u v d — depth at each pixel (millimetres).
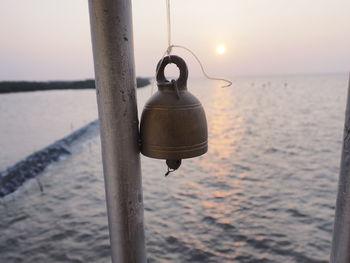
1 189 13789
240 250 8156
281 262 7559
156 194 12617
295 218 9828
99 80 1499
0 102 103625
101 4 1407
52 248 8719
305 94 81375
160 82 1685
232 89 139125
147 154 1673
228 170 15977
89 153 22328
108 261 7938
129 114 1559
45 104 89000
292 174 14789
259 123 33062
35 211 11648
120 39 1455
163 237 8961
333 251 1515
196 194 12492
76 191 13844
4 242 9211
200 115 1694
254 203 11242
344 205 1396
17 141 29641
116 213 1638
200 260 7855
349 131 1337
